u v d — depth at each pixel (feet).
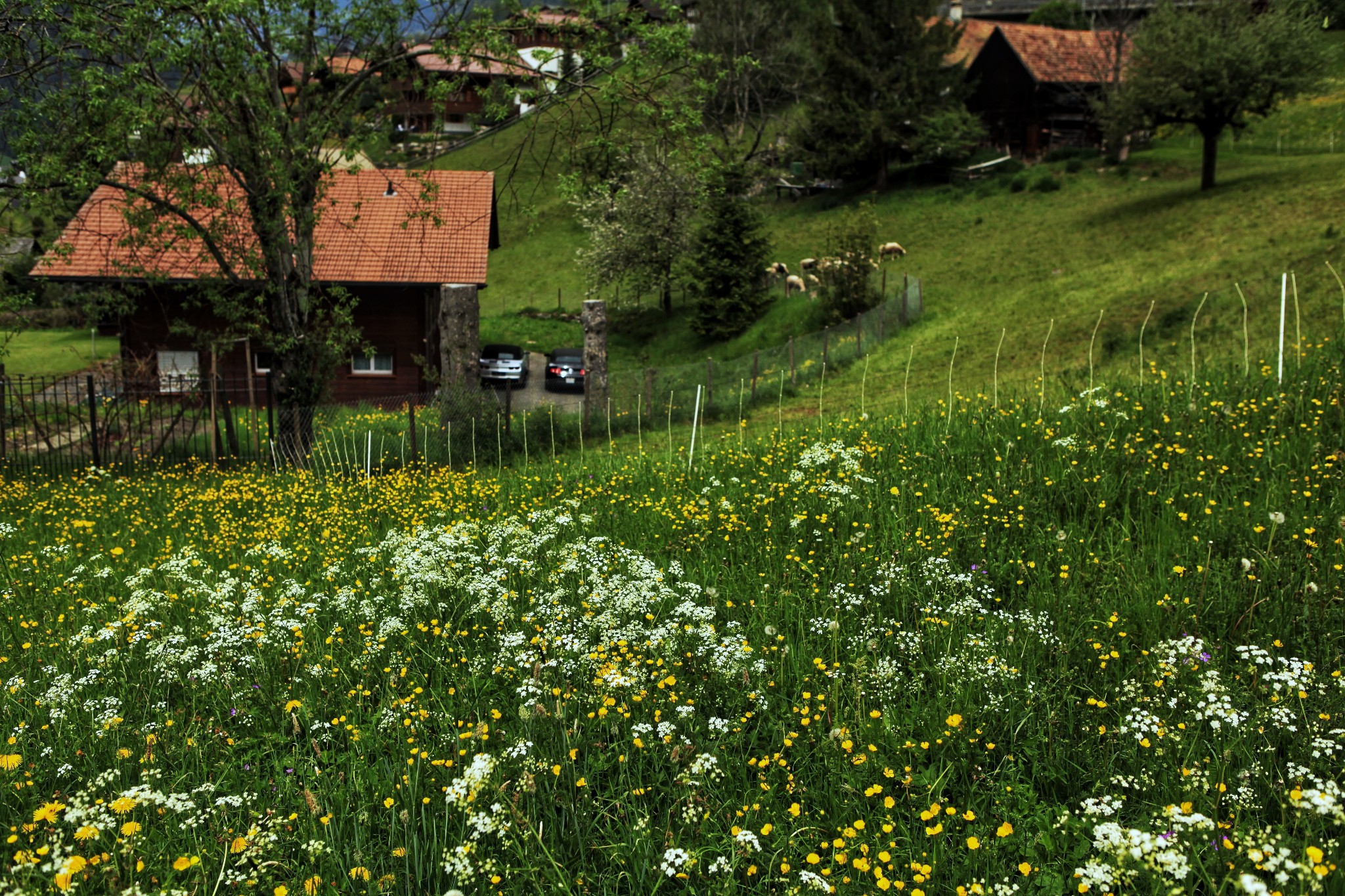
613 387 70.38
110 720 14.90
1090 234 111.04
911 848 11.38
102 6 47.75
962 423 33.53
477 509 32.89
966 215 141.08
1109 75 159.43
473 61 54.65
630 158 133.08
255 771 14.08
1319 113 142.00
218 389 56.03
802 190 186.19
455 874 11.30
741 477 31.48
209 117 49.19
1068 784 12.66
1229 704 12.87
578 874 11.51
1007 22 271.49
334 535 29.50
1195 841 10.85
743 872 11.50
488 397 55.83
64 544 29.40
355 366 95.71
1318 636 15.38
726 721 13.97
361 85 54.70
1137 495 22.93
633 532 25.89
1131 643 16.16
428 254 95.61
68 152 46.83
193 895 10.80
